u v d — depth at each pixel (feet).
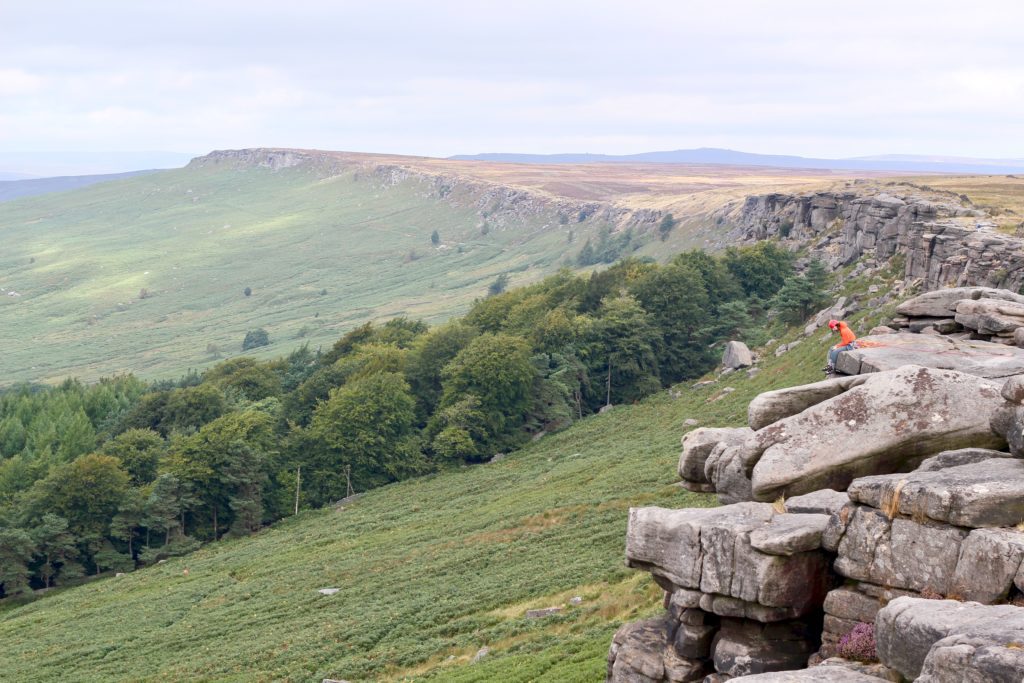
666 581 78.18
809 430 77.00
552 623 173.78
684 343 520.42
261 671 204.85
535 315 557.33
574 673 130.31
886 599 64.18
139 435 481.87
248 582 311.27
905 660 54.80
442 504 373.61
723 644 71.72
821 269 472.03
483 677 147.02
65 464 437.99
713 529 71.97
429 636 196.85
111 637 273.54
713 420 359.05
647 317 516.73
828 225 585.22
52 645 276.21
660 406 447.42
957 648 48.01
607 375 508.12
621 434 413.59
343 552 322.55
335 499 446.19
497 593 214.90
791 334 441.27
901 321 119.24
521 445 456.45
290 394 549.54
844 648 63.16
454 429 447.01
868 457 75.05
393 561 288.10
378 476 454.81
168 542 420.77
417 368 521.24
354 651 202.80
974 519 60.59
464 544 283.59
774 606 68.95
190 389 540.11
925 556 62.54
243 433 447.01
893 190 541.34
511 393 462.60
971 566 59.41
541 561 237.45
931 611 54.70
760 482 75.66
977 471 65.16
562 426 475.72
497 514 311.27
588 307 574.56
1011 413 68.74
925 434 74.13
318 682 184.55
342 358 573.33
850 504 68.23
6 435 567.59
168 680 215.92
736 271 564.30
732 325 514.68
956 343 100.83
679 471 92.53
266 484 451.12
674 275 532.32
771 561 68.54
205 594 308.40
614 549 228.84
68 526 410.93
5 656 273.54
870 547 65.46
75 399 615.98
